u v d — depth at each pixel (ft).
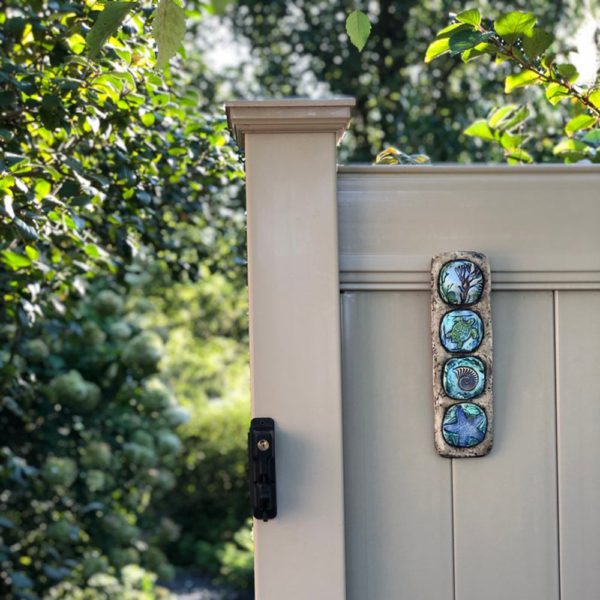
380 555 5.82
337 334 5.69
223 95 22.16
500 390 5.88
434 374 5.76
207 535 30.76
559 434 5.88
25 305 8.93
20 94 8.02
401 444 5.84
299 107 5.61
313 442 5.67
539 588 5.85
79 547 15.02
